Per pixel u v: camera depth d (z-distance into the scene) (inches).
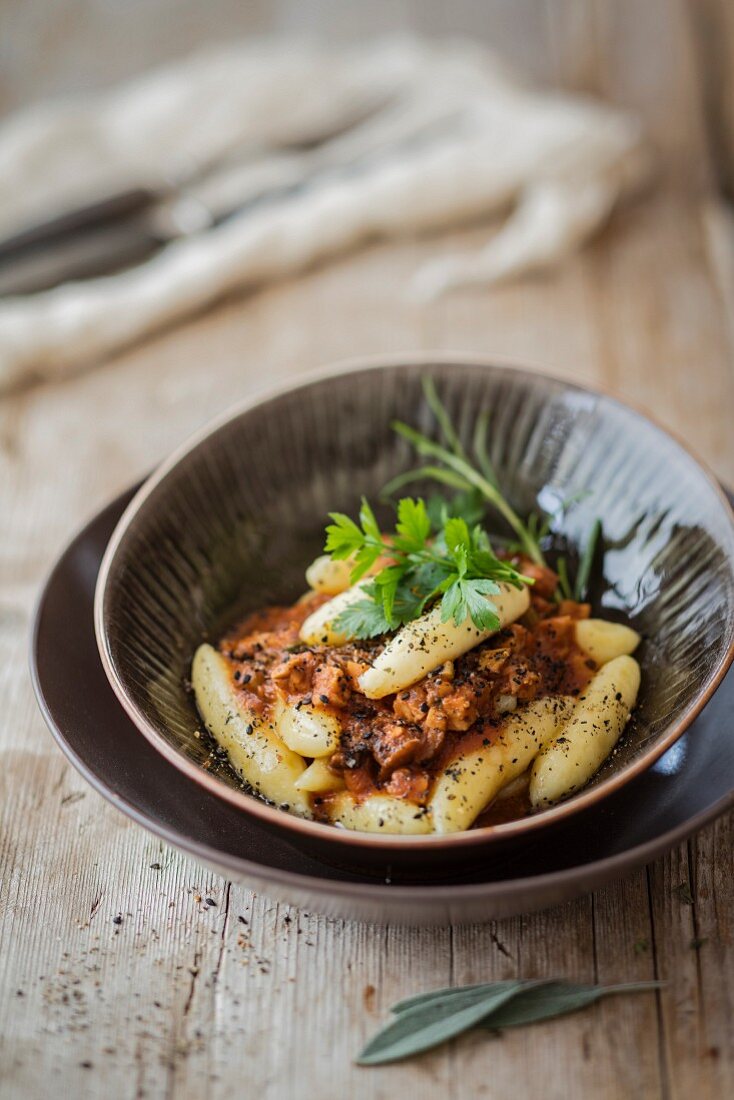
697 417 24.9
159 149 30.1
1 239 28.3
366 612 18.3
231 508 20.6
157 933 17.9
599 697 18.2
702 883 18.0
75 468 24.7
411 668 17.6
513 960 17.5
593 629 19.1
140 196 28.0
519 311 27.3
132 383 26.4
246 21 36.1
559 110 29.5
